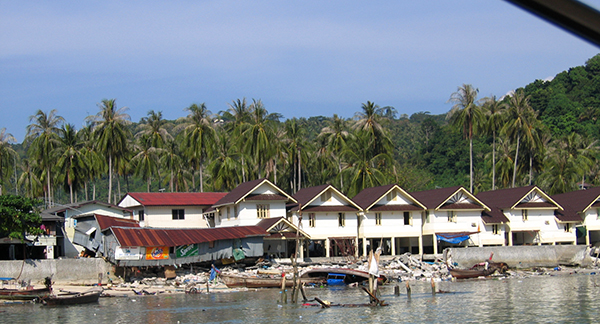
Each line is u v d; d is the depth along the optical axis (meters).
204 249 56.03
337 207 67.75
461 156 141.00
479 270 59.22
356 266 62.22
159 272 55.91
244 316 36.88
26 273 50.38
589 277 59.62
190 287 50.59
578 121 142.12
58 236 68.50
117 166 90.31
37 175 105.75
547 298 43.34
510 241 76.44
